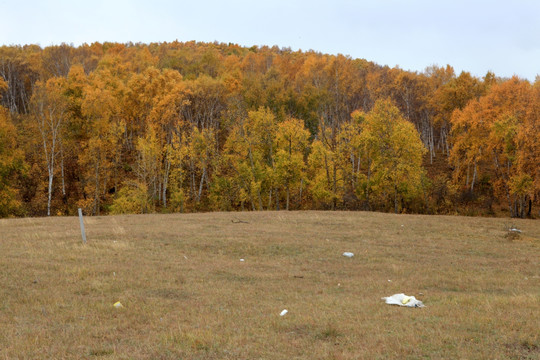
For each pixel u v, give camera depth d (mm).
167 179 60125
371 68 103250
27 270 15195
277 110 72750
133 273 15695
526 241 27406
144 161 54781
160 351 7949
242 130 56531
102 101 54062
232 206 62938
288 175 53812
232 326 9719
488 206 59438
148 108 61031
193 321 10172
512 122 45312
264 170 56812
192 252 20891
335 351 7906
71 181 62531
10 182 52375
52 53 88438
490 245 25641
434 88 84938
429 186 59688
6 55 83625
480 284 15945
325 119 74938
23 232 25203
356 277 16781
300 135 56156
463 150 65125
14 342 8383
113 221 31688
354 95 84312
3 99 81688
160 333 9156
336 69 82312
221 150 71500
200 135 57906
